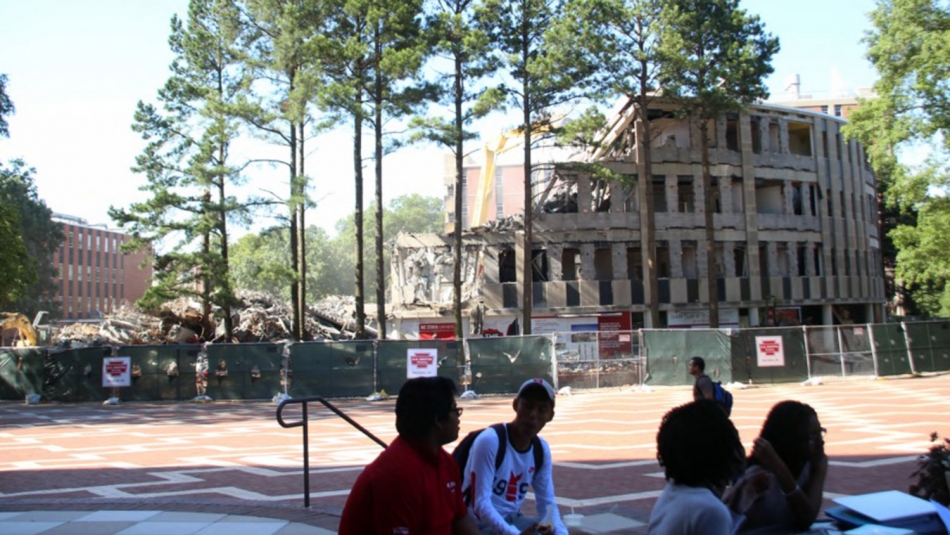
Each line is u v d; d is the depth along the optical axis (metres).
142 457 15.01
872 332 32.53
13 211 34.09
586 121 36.12
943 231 37.62
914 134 32.25
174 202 37.88
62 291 108.00
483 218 56.06
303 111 33.69
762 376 31.16
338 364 30.42
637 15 37.72
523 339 30.61
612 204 47.22
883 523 4.55
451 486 4.02
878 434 15.76
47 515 9.38
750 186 49.22
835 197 53.34
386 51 34.06
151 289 37.41
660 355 31.28
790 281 49.78
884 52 32.88
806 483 4.93
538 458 5.25
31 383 31.45
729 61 36.72
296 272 37.97
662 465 3.71
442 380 4.05
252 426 21.03
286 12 34.50
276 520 8.93
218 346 30.78
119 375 30.78
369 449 15.94
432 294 46.53
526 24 37.53
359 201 37.91
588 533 4.69
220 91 39.81
